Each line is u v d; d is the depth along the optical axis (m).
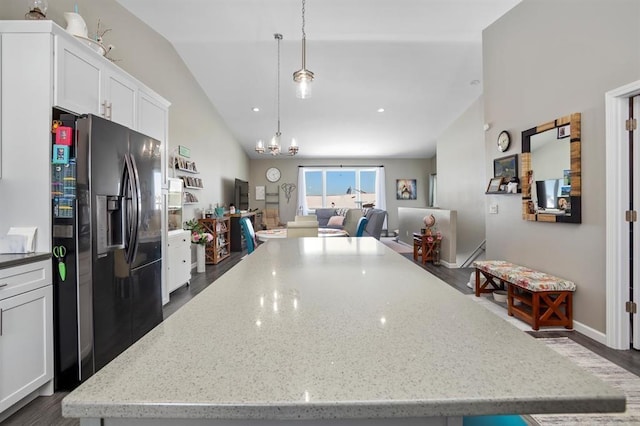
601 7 2.47
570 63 2.74
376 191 10.47
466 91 5.86
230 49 4.76
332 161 10.45
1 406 1.64
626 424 1.63
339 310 0.84
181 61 5.01
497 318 0.78
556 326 2.84
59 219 1.95
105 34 3.27
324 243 2.23
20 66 1.93
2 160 1.94
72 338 1.96
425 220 6.01
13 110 1.94
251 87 5.88
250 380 0.51
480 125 5.91
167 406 0.46
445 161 7.55
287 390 0.48
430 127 7.62
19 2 2.23
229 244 6.96
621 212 2.40
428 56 4.86
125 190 2.30
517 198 3.45
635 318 2.41
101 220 2.06
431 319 0.77
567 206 2.77
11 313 1.70
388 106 6.54
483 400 0.47
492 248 3.91
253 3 3.60
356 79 5.53
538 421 1.66
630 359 2.27
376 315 0.80
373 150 9.55
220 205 7.07
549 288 2.75
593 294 2.60
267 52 4.82
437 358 0.58
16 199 1.94
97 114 2.38
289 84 5.79
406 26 4.07
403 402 0.46
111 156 2.16
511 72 3.49
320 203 10.59
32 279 1.81
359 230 4.67
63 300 1.96
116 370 0.54
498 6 3.52
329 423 0.52
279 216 10.40
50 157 1.94
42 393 1.92
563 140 2.80
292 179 10.44
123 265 2.30
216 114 6.78
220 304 0.89
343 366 0.55
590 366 2.18
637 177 2.39
